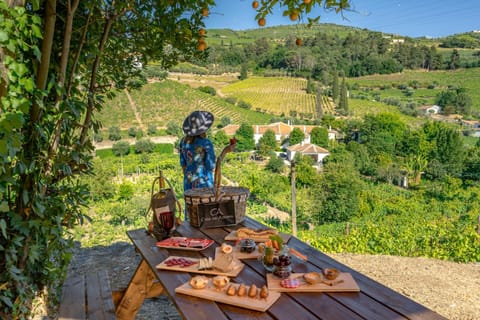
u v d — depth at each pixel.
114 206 17.69
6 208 1.80
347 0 1.98
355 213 20.52
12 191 2.21
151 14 3.05
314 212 20.66
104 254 5.00
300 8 2.12
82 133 2.54
